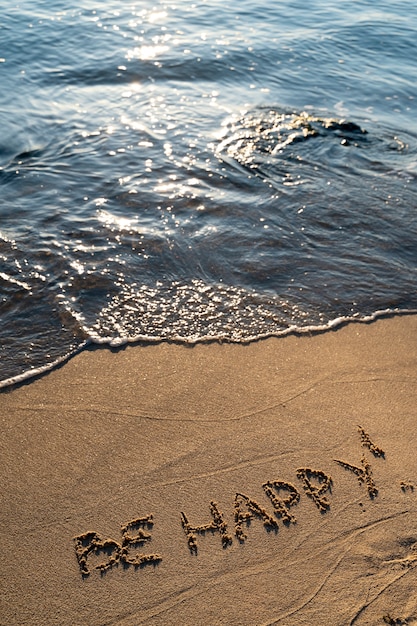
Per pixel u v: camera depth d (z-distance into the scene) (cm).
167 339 320
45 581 239
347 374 306
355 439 281
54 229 378
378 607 235
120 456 272
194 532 253
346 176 436
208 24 709
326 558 246
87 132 479
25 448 274
